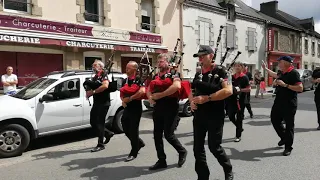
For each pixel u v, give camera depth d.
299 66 28.83
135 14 13.68
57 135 7.50
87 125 6.93
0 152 5.51
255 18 22.30
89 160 5.23
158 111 4.52
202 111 3.65
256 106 12.32
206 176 3.77
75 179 4.34
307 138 6.40
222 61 3.83
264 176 4.23
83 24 11.75
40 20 10.50
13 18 9.84
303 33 29.30
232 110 6.25
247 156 5.20
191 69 16.75
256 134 6.89
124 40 13.11
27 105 5.96
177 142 4.65
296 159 4.96
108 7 12.60
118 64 13.01
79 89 6.84
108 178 4.34
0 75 9.84
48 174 4.59
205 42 17.73
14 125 5.64
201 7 17.42
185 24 16.38
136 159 5.20
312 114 9.79
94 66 5.54
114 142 6.54
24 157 5.63
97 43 11.72
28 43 9.97
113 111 7.45
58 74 6.96
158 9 14.77
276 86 5.54
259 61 23.03
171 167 4.73
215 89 3.51
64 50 11.34
